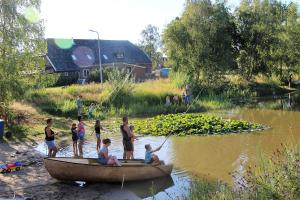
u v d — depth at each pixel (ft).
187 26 150.20
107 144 46.62
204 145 66.33
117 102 110.73
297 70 168.04
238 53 164.86
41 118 91.50
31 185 45.29
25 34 86.12
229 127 79.36
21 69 85.71
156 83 139.03
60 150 64.90
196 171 50.93
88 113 97.30
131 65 206.69
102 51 209.46
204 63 148.66
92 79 172.24
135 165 45.93
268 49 165.17
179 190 43.55
